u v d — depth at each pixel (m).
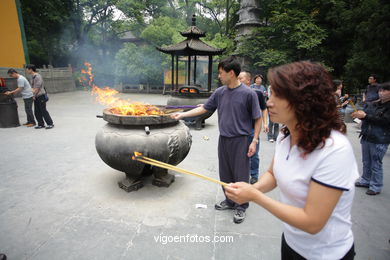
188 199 3.14
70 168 4.10
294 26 12.88
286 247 1.22
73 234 2.43
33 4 19.53
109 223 2.62
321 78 0.90
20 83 6.91
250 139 3.31
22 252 2.18
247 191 1.06
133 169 3.07
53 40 21.98
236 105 2.57
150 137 2.96
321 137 0.90
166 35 18.38
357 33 11.91
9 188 3.38
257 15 14.37
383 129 3.16
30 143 5.51
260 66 13.78
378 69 10.31
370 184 3.36
